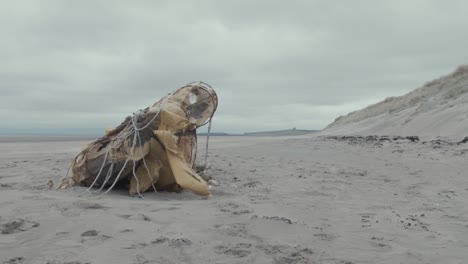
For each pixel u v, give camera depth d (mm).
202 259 3607
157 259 3566
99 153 6930
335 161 12094
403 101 32812
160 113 6961
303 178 8680
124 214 5020
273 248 3949
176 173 6559
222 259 3625
